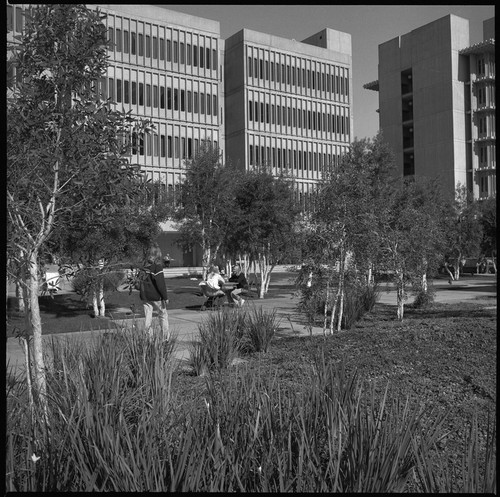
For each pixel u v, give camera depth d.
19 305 14.85
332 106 83.75
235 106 77.19
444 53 73.19
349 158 11.16
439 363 6.20
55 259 4.97
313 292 10.09
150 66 67.19
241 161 75.81
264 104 77.38
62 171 4.42
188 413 3.31
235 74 77.25
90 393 3.67
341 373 3.65
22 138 4.21
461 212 37.41
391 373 5.95
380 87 82.69
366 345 7.15
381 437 2.62
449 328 7.74
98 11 4.58
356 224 10.31
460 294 21.56
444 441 3.88
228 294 17.42
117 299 20.03
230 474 2.53
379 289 17.23
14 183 4.12
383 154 19.25
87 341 5.49
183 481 2.41
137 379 4.43
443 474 2.60
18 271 4.26
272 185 24.16
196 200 27.03
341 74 84.75
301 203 23.30
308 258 10.20
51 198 4.38
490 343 6.80
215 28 72.44
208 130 71.75
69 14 4.47
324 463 2.81
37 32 4.38
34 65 4.40
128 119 4.66
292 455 2.79
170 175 68.38
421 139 75.75
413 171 80.19
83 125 4.42
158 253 10.01
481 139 71.44
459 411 4.62
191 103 70.50
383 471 2.42
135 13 66.00
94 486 2.41
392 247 13.01
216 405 3.25
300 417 2.92
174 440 2.98
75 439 2.69
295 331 10.93
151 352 5.19
